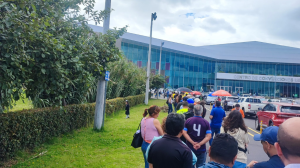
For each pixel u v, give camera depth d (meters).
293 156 1.53
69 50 5.22
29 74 4.77
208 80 60.72
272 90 60.31
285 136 1.56
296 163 1.52
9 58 3.97
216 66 61.38
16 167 5.29
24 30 4.17
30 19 4.46
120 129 10.14
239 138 4.02
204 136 4.59
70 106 8.72
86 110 9.88
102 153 6.72
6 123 5.50
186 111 6.43
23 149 6.23
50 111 7.36
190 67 57.97
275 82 60.25
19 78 4.52
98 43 7.80
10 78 4.07
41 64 4.45
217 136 2.33
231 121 4.11
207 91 60.09
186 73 57.41
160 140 2.83
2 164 5.43
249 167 2.55
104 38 8.46
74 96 10.37
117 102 16.17
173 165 2.62
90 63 6.52
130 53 48.56
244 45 68.81
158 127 4.29
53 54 4.59
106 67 8.38
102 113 9.71
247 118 19.61
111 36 8.54
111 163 5.86
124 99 18.31
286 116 11.09
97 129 9.52
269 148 2.47
